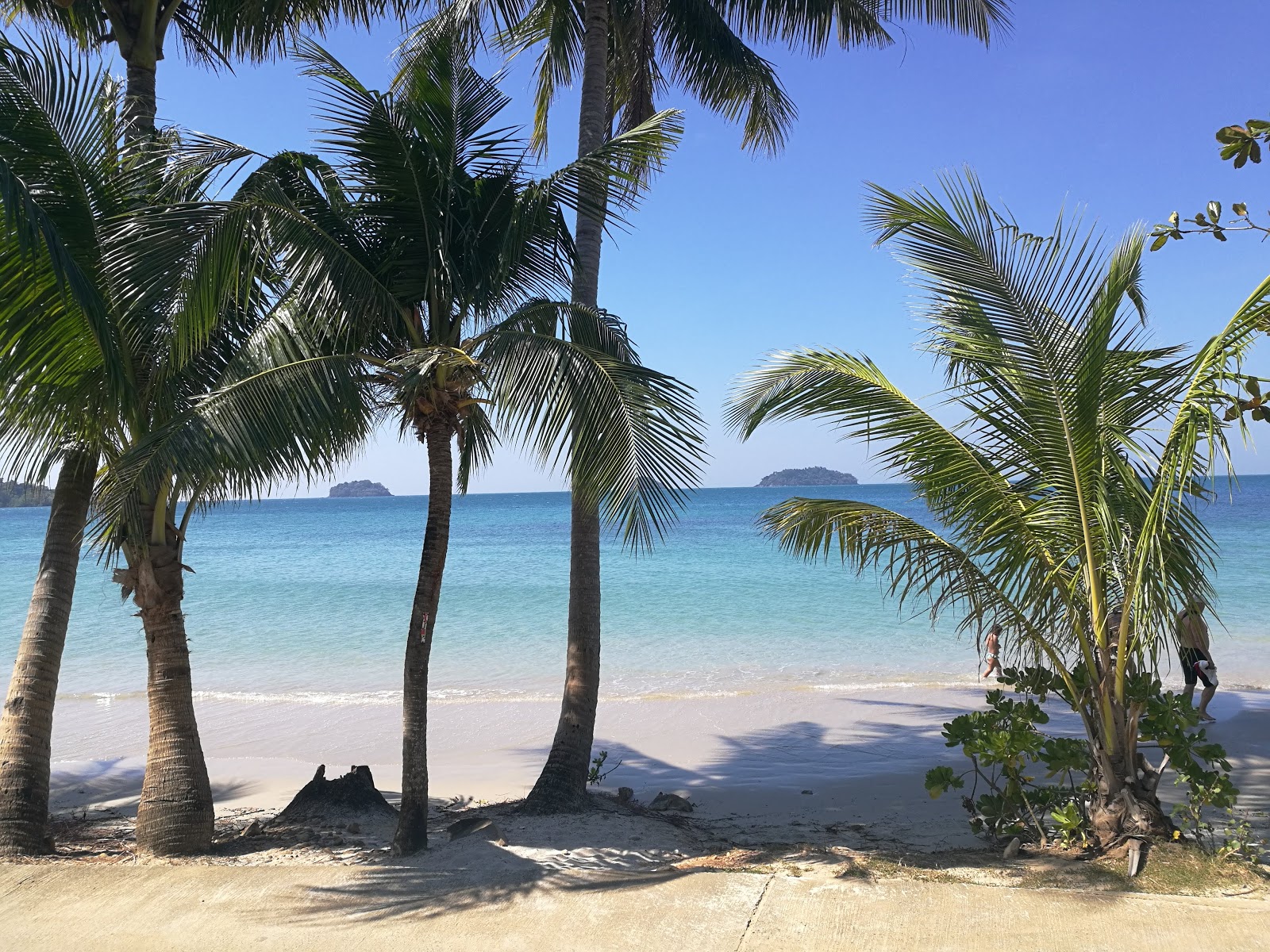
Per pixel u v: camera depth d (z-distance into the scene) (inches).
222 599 1005.8
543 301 248.5
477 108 254.2
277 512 5012.3
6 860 228.4
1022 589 227.5
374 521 3339.1
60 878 210.4
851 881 199.9
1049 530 223.6
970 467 219.8
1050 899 185.8
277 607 935.7
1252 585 898.7
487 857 224.5
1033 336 209.9
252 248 229.6
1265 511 2244.1
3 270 210.8
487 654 677.3
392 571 1349.7
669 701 503.5
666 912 183.5
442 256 236.2
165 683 245.0
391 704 509.0
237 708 501.7
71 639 749.9
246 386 213.6
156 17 323.9
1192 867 198.5
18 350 215.0
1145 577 208.2
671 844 243.8
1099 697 222.2
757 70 425.4
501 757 395.5
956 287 216.1
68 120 234.8
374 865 219.0
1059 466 218.7
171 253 210.2
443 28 385.7
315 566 1445.6
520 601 968.9
